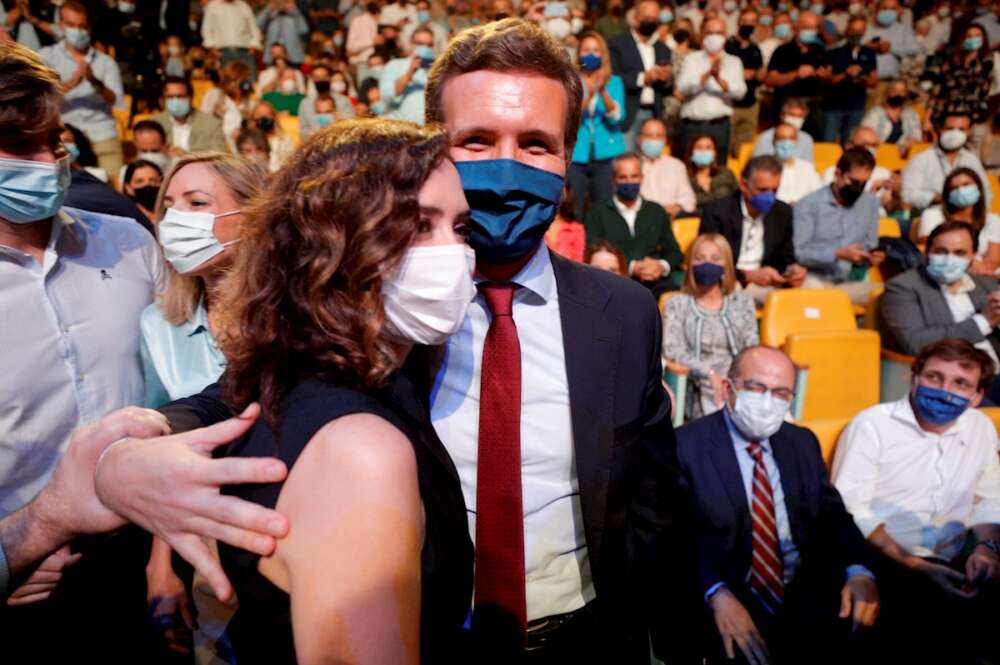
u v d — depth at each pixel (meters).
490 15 6.31
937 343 1.87
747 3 7.77
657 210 3.85
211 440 0.56
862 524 1.90
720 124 5.49
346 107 6.15
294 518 0.51
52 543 0.69
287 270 0.58
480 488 0.86
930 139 6.59
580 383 0.92
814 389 2.79
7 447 1.16
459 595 0.66
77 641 1.15
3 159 1.05
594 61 4.42
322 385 0.56
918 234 4.38
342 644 0.48
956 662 1.70
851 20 6.46
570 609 0.97
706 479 1.72
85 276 1.26
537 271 0.93
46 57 4.40
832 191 3.92
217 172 1.28
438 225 0.63
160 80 5.40
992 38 7.52
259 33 7.29
